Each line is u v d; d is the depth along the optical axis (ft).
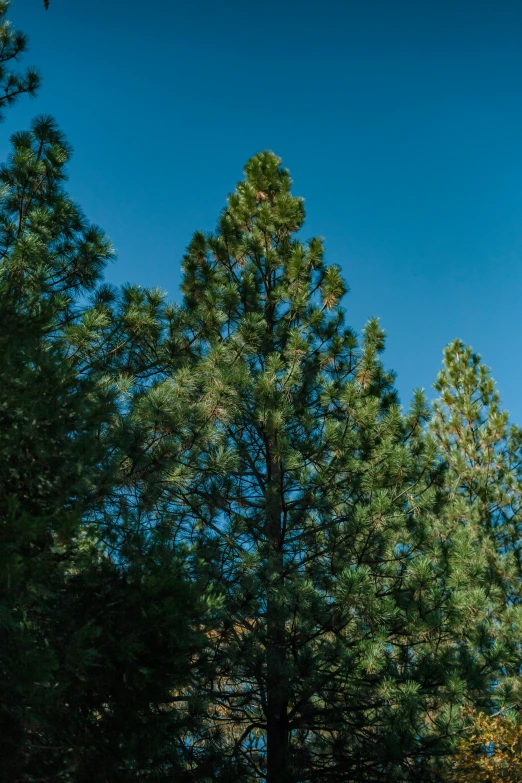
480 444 60.59
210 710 32.55
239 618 31.60
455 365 64.03
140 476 29.55
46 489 21.35
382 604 31.04
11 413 20.77
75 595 23.31
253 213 47.85
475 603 31.55
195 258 46.24
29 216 33.78
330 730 32.91
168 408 30.40
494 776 31.78
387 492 35.91
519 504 57.62
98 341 33.19
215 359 35.99
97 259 34.78
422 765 30.53
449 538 38.32
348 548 34.68
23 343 21.68
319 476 35.60
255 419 37.37
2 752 19.43
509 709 34.86
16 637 18.42
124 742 21.71
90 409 22.36
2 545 18.15
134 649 21.70
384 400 42.86
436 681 32.09
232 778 30.55
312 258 43.50
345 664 30.76
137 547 26.50
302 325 42.52
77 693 21.67
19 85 35.04
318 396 40.29
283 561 35.24
